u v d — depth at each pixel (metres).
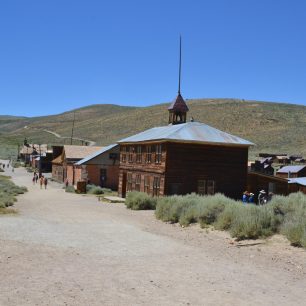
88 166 56.28
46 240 15.34
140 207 29.41
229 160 35.16
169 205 22.94
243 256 13.37
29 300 8.43
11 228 17.64
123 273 10.92
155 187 34.91
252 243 15.10
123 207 31.38
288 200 18.61
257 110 160.12
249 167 56.50
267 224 16.27
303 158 85.31
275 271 11.52
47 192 50.25
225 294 9.34
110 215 25.36
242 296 9.23
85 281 10.03
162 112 180.25
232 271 11.44
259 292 9.58
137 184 38.88
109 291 9.27
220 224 17.92
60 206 31.41
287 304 8.77
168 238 16.73
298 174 52.72
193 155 33.97
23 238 15.45
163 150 33.66
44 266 11.40
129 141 40.22
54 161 79.69
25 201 35.78
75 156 66.12
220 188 34.84
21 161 135.88
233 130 140.75
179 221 20.92
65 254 13.09
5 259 11.98
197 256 13.30
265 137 128.12
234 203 19.95
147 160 36.81
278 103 177.75
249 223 16.08
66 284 9.70
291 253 13.44
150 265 11.94
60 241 15.30
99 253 13.44
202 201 21.58
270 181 38.50
